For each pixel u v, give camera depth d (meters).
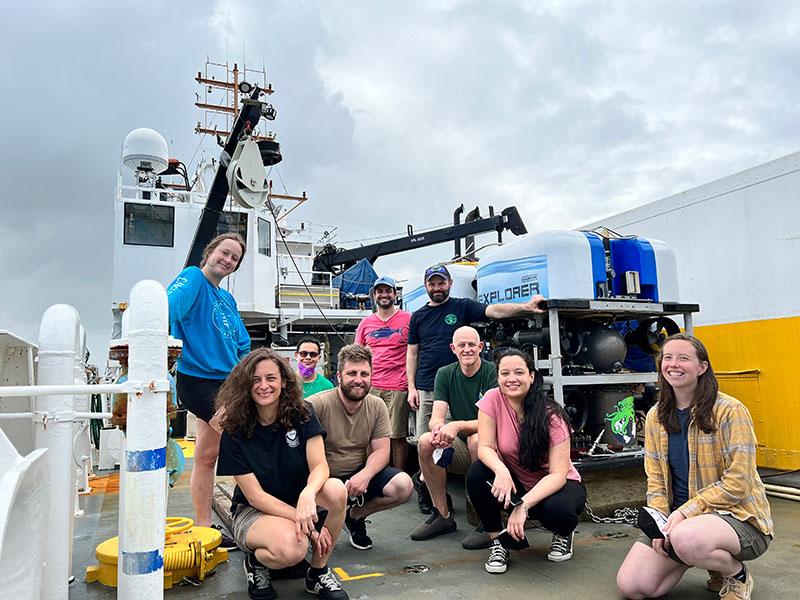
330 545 2.48
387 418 3.29
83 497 4.75
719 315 4.80
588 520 3.62
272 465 2.57
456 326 4.22
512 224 8.57
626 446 3.93
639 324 4.44
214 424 3.07
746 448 2.17
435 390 3.74
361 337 4.96
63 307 2.06
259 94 5.08
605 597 2.40
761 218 4.46
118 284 9.74
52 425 1.94
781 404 4.30
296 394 2.60
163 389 1.71
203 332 3.10
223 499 4.02
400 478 3.14
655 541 2.24
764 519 2.17
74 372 2.02
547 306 3.72
